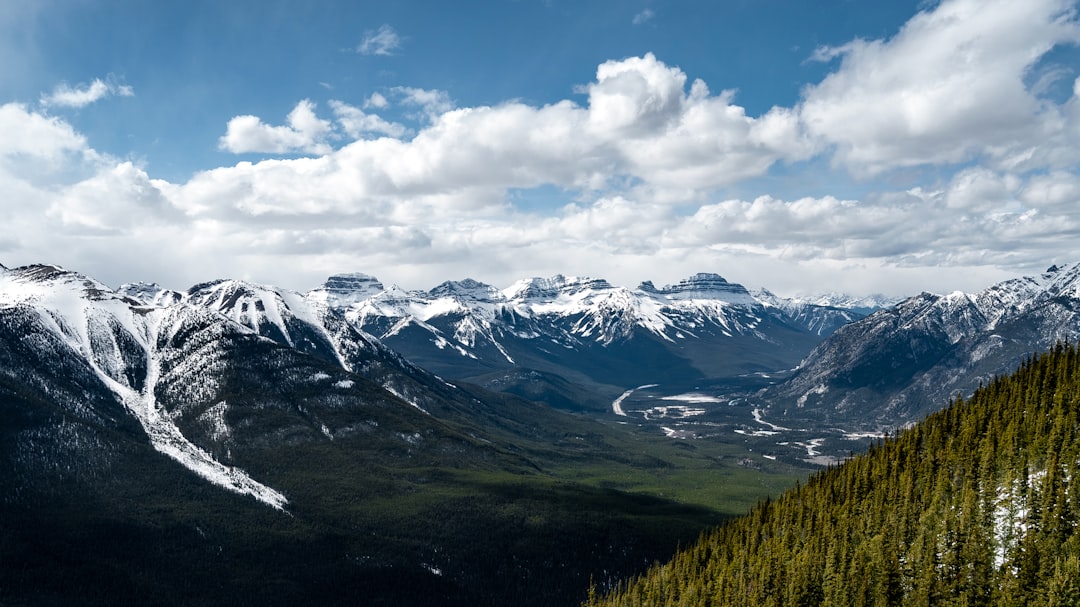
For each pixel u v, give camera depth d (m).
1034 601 180.62
